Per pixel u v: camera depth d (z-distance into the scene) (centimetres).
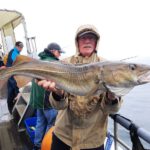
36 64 135
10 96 365
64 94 140
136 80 121
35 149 254
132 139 144
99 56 149
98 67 125
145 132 134
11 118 352
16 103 353
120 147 183
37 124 254
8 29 546
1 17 505
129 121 149
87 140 146
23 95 342
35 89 234
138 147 142
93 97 141
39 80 136
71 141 147
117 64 124
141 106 939
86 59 147
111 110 139
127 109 880
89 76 126
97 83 126
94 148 147
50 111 239
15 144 278
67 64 133
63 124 149
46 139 204
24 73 136
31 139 272
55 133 153
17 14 491
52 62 135
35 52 468
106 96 136
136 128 141
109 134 182
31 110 305
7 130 314
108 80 124
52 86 132
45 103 235
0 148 271
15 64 138
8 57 374
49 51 230
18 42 385
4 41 557
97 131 147
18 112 333
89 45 146
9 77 139
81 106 142
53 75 132
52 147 155
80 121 144
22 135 298
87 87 128
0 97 139
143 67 123
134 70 122
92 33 144
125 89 123
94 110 143
